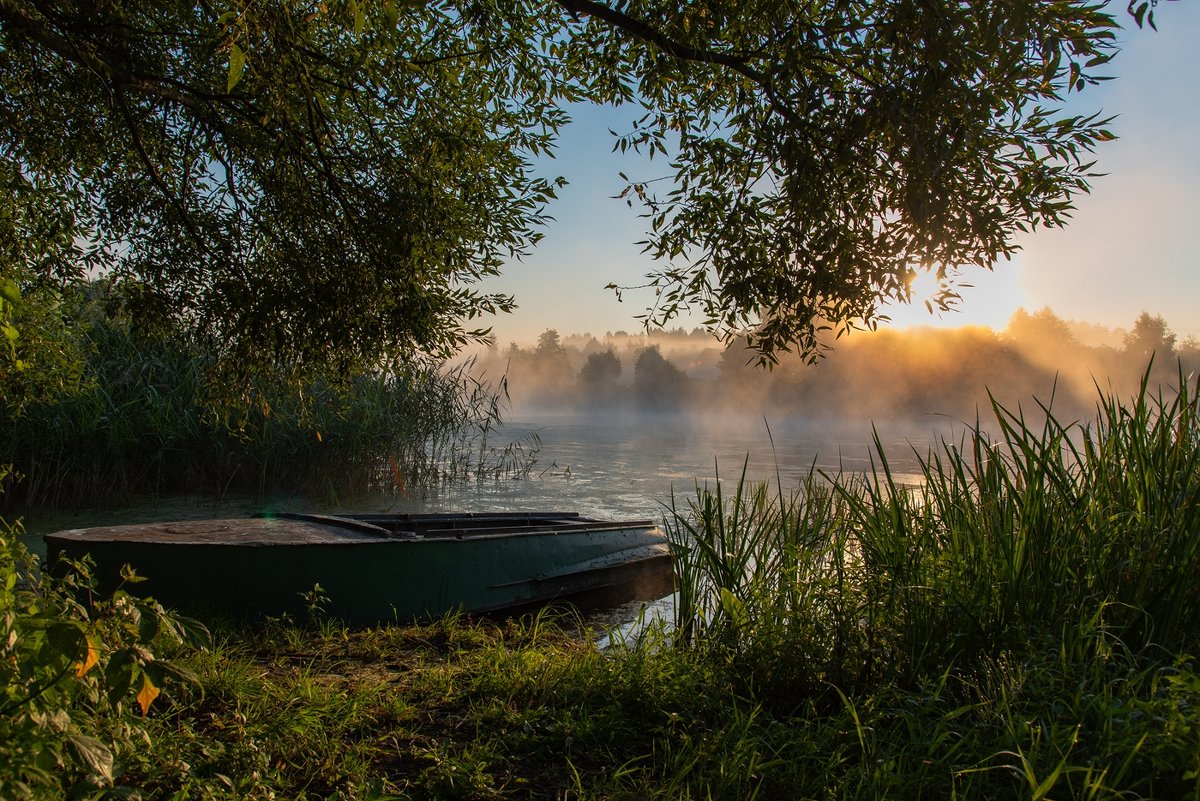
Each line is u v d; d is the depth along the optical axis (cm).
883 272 442
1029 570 364
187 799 251
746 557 475
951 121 361
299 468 1230
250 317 495
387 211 507
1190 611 343
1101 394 417
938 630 363
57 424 992
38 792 176
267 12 379
